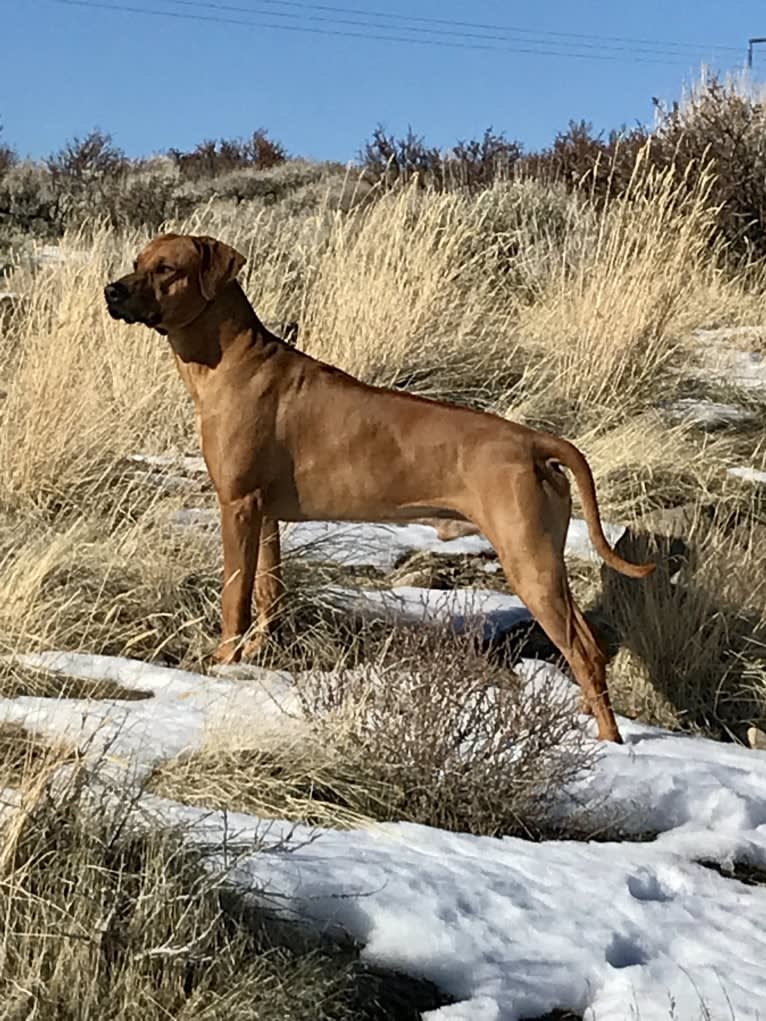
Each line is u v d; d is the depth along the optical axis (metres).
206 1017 2.31
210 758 3.09
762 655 4.33
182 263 3.69
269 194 15.11
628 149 9.59
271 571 3.91
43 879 2.45
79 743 3.03
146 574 4.04
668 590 4.37
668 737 3.78
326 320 6.00
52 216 12.76
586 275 6.89
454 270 6.47
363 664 3.55
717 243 7.92
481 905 2.72
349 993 2.48
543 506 3.59
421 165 11.80
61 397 4.75
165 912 2.42
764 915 2.90
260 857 2.71
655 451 5.38
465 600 4.07
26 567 3.88
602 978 2.62
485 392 5.96
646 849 3.09
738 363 6.71
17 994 2.29
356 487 3.73
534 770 3.14
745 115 8.91
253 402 3.73
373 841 2.91
